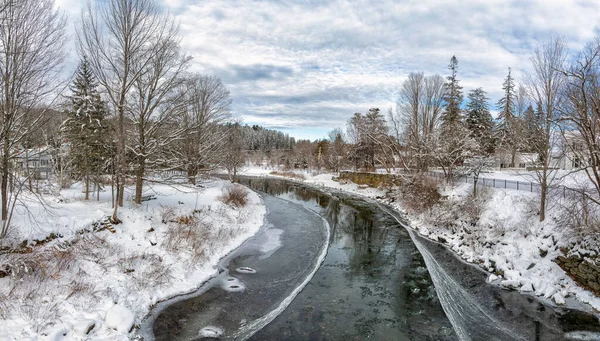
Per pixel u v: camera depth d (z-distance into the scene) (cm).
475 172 2211
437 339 966
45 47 1102
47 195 1731
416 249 1830
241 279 1352
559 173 2103
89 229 1312
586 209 1298
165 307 1076
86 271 1083
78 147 1755
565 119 1171
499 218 1722
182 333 941
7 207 1170
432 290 1302
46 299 895
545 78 1384
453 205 2108
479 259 1595
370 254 1736
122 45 1524
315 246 1858
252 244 1827
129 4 1496
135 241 1403
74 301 924
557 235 1400
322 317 1073
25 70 1059
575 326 1039
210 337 929
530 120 1533
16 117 1098
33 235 1103
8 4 970
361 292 1274
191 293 1191
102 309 938
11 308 820
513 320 1079
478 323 1062
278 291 1259
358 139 5228
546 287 1246
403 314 1109
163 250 1398
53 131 1878
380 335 977
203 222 1842
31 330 770
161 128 1881
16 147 1256
